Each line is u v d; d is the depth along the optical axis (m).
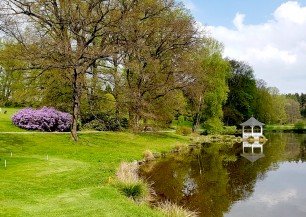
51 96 39.16
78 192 15.30
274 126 117.81
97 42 42.22
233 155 40.28
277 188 22.84
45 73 36.19
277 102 123.69
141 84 42.97
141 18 41.12
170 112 49.03
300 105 176.75
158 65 43.34
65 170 20.50
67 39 33.19
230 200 19.53
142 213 12.81
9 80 65.81
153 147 38.31
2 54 31.41
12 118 40.47
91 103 38.19
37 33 34.06
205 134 67.69
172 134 55.19
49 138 33.81
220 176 26.56
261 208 18.12
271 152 43.97
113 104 39.50
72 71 33.03
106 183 17.91
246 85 91.88
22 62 33.78
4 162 22.02
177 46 45.38
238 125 91.50
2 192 14.65
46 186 16.50
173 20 44.25
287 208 18.25
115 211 12.45
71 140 33.59
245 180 25.34
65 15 33.09
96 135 39.53
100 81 36.62
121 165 23.53
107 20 34.28
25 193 14.84
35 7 31.89
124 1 38.75
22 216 11.52
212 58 64.81
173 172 27.02
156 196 19.03
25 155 26.11
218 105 66.06
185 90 47.53
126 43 36.38
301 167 31.75
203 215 16.59
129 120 43.19
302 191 22.06
